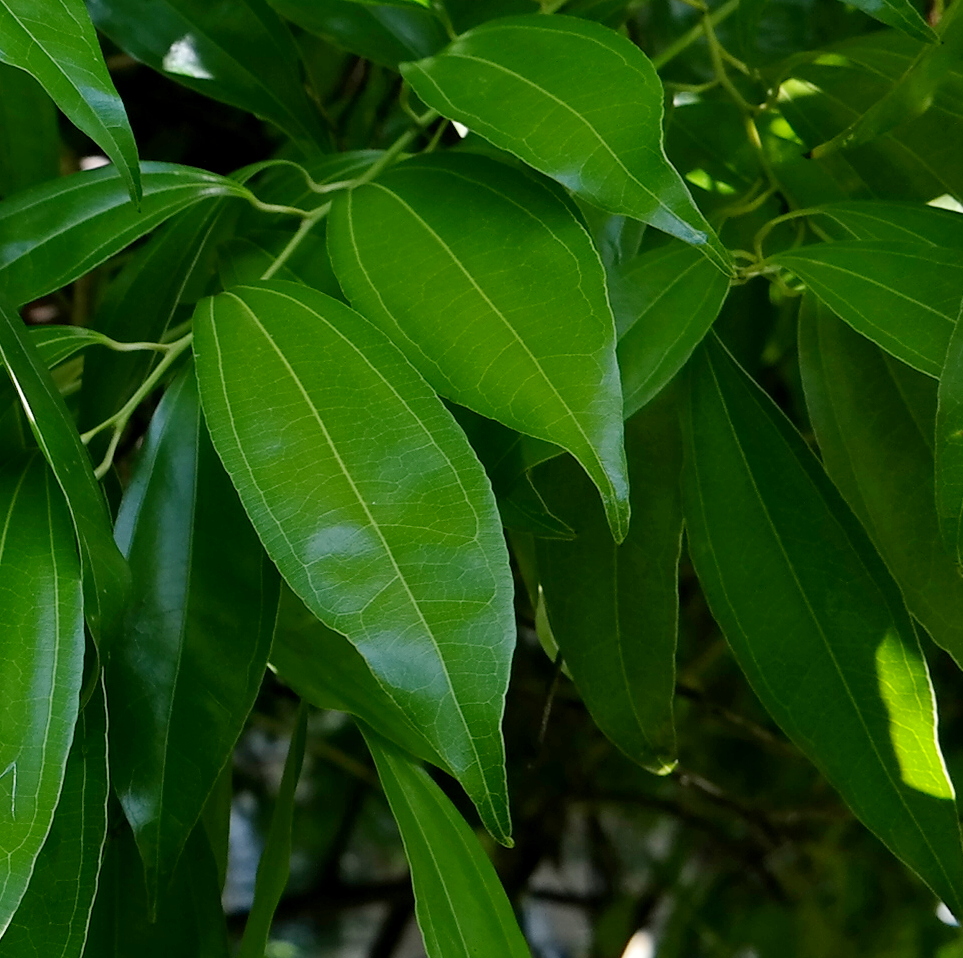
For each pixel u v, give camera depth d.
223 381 0.45
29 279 0.49
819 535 0.51
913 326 0.47
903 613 0.50
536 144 0.45
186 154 0.90
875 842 1.10
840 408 0.52
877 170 0.57
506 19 0.48
